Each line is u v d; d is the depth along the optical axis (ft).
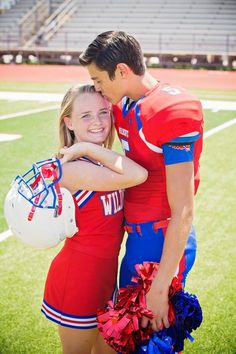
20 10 101.30
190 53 79.10
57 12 98.48
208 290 12.52
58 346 10.25
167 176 7.06
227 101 44.21
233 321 11.14
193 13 92.07
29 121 34.86
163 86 7.43
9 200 7.46
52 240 7.36
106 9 97.40
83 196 7.63
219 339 10.46
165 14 92.99
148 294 7.17
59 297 7.93
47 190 7.20
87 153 7.44
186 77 66.18
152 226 7.67
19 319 11.25
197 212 17.92
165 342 7.03
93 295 7.84
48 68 77.36
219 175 22.30
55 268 8.05
